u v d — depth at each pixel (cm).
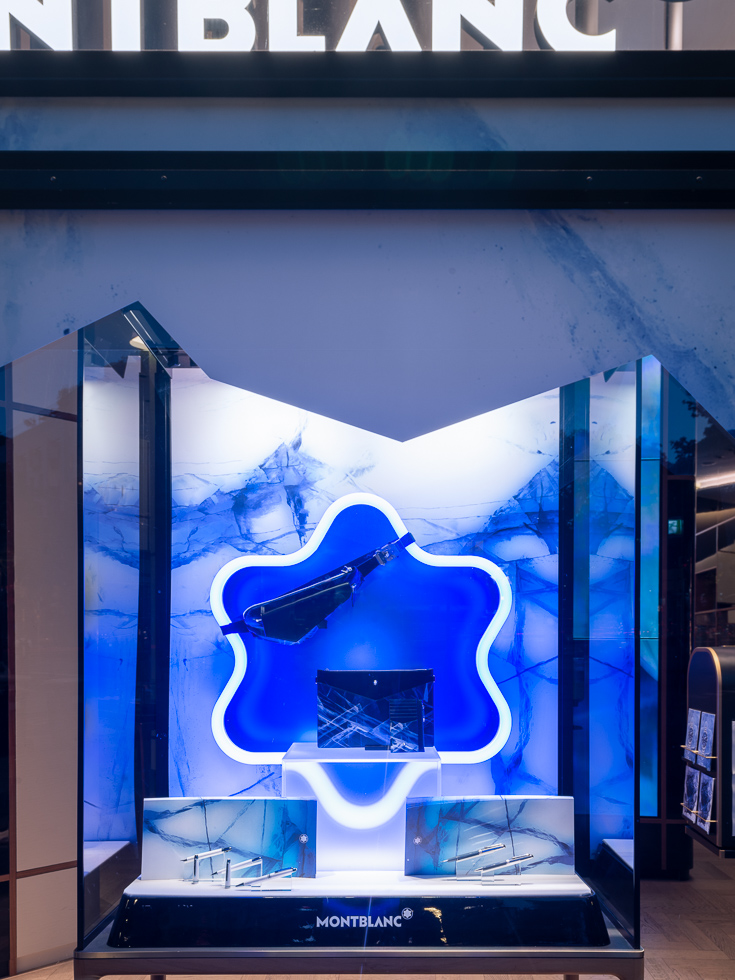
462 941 169
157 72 198
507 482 208
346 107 203
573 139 204
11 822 241
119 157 197
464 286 205
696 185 198
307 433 209
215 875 180
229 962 168
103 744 190
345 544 210
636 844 175
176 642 210
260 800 184
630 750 181
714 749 226
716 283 206
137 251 205
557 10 201
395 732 196
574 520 206
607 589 194
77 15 201
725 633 307
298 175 196
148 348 203
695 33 201
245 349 203
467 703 209
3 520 242
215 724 209
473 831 184
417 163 197
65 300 205
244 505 211
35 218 205
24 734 246
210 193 199
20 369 208
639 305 206
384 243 204
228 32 200
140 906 172
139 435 207
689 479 306
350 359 204
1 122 203
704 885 298
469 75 199
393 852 186
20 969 239
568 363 205
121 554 203
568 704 207
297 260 204
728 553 309
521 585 209
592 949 168
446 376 204
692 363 207
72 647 256
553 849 184
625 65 199
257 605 207
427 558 209
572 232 205
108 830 190
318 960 168
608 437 194
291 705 209
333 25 200
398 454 208
